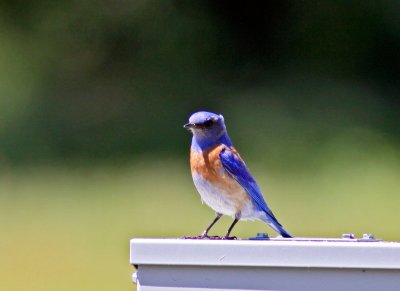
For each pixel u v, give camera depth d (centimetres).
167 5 2547
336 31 2520
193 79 2483
